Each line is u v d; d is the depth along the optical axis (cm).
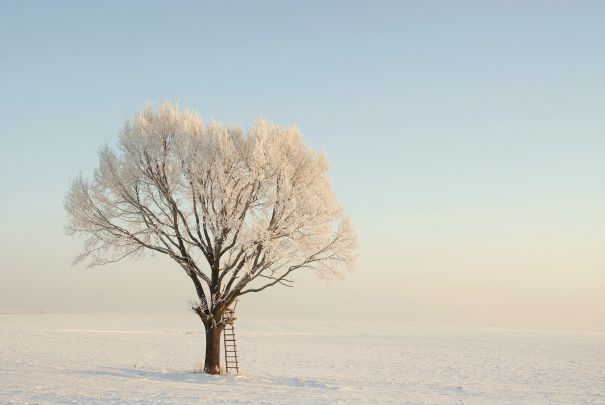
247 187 2178
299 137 2341
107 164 2214
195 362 3447
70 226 2194
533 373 3525
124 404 1505
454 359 4656
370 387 2398
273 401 1675
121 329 8806
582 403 2114
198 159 2170
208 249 2238
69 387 1819
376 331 11100
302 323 15500
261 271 2183
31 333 6334
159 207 2228
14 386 1806
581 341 8812
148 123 2253
